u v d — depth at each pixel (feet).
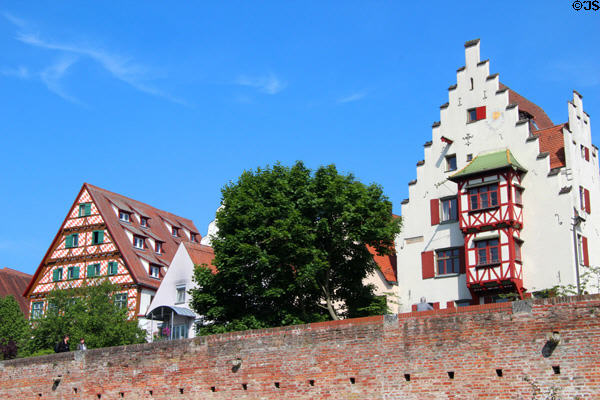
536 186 151.74
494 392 92.12
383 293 165.89
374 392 101.55
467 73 165.17
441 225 160.97
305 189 156.46
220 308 151.53
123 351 130.00
